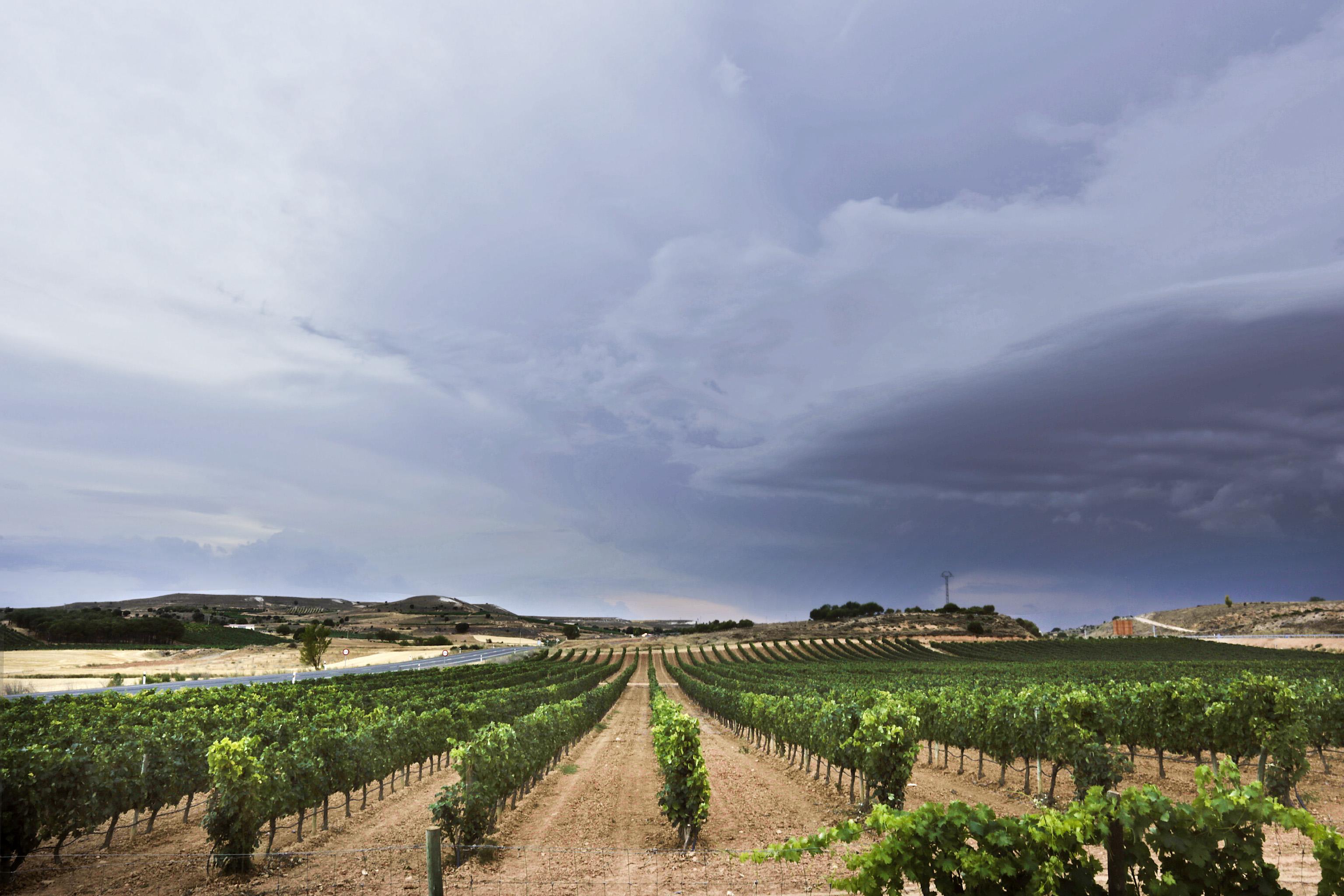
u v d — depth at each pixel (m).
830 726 20.61
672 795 14.51
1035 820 6.60
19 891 12.01
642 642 155.62
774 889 11.35
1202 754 27.98
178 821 17.44
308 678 64.19
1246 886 6.07
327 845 15.04
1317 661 71.50
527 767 18.05
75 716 26.61
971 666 76.44
